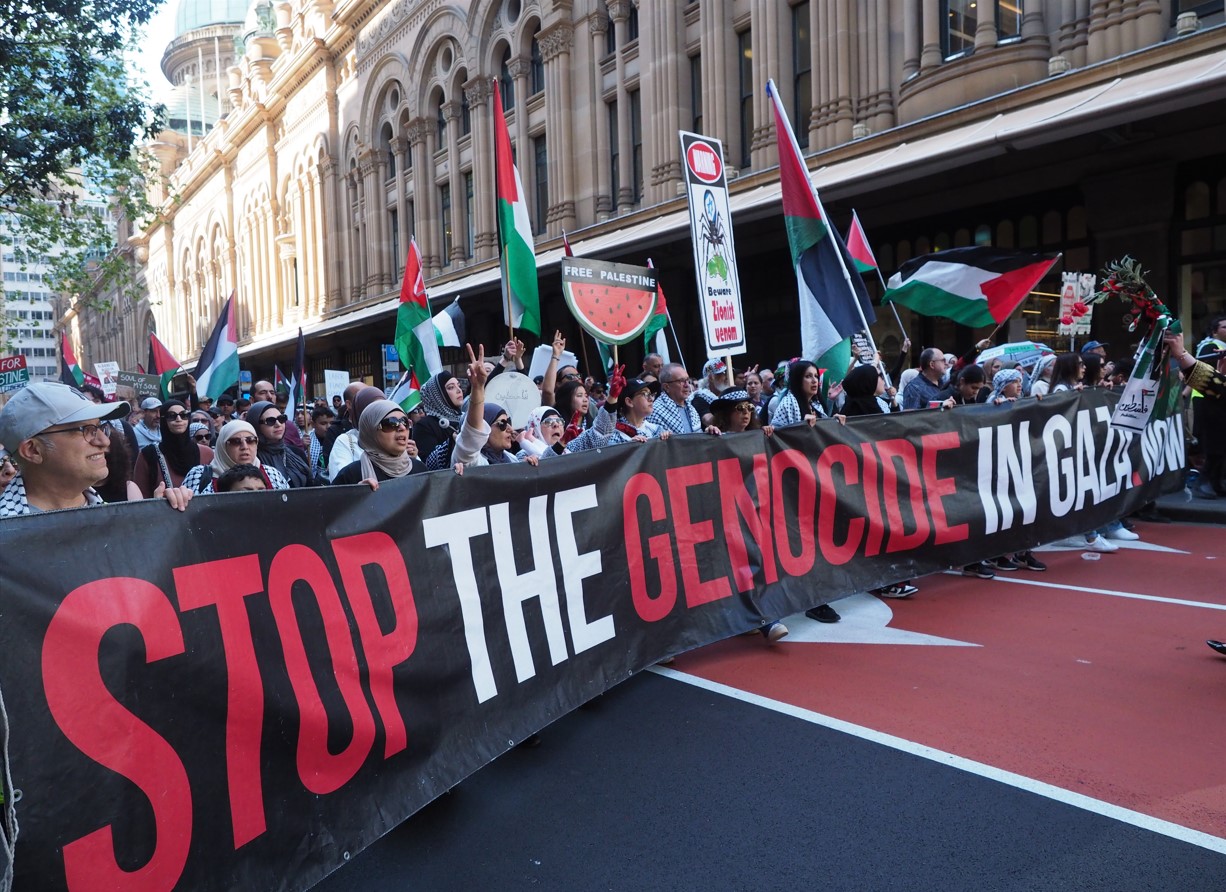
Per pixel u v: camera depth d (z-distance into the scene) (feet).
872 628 17.92
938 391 25.93
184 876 7.77
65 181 49.11
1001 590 20.45
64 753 7.06
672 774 12.01
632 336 23.09
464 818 11.14
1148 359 18.45
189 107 222.07
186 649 8.08
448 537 11.46
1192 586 20.04
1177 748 11.98
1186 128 34.73
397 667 10.30
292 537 9.44
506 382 21.39
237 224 149.69
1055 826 10.16
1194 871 9.18
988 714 13.38
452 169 87.40
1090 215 39.55
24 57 41.55
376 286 104.12
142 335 220.02
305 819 8.90
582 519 13.76
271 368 144.05
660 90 60.03
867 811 10.72
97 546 7.62
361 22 103.60
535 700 12.40
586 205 69.26
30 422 8.59
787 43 52.29
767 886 9.30
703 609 15.76
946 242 47.37
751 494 16.80
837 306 20.99
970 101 41.55
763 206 44.98
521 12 74.69
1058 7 39.93
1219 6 34.86
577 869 9.84
